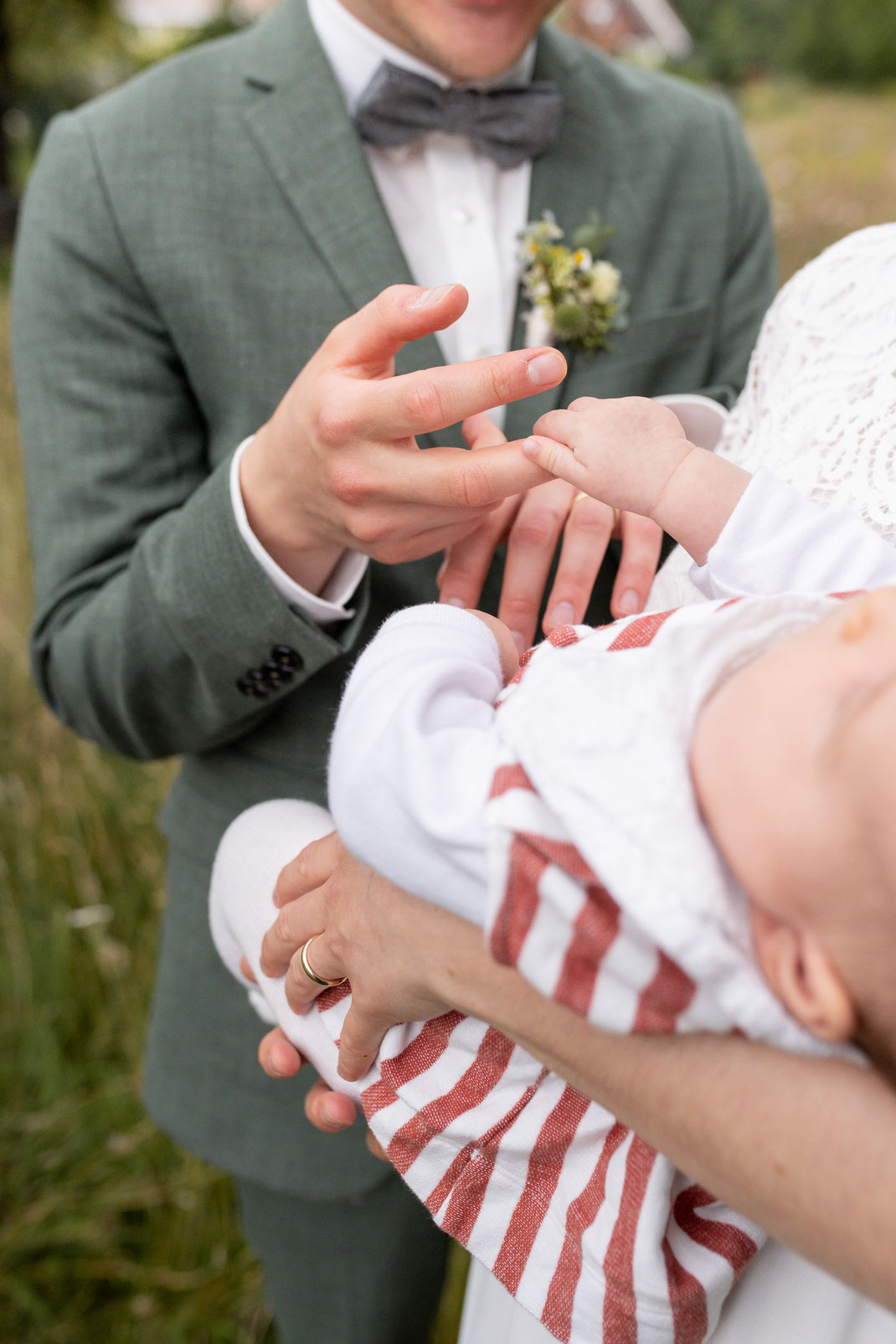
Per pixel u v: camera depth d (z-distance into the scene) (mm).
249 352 1246
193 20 14828
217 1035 1424
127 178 1234
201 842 1402
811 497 930
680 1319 779
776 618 742
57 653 1273
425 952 777
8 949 2223
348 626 1174
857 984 613
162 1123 1478
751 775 644
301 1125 1400
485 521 1146
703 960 629
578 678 722
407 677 804
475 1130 844
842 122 9438
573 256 1266
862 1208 580
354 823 767
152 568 1150
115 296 1253
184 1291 1878
